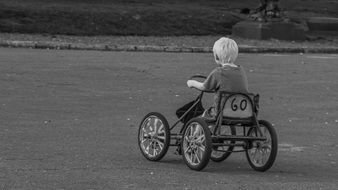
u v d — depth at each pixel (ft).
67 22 247.29
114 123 88.69
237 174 60.90
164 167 62.64
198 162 61.00
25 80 124.77
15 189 52.31
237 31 263.08
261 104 110.11
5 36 218.38
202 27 268.41
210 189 54.34
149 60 166.50
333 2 360.48
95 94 113.70
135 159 66.18
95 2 289.74
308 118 98.43
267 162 61.05
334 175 62.08
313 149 75.77
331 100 116.88
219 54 61.41
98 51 191.21
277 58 189.16
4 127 82.43
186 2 316.40
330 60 188.44
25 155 65.92
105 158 66.08
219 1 325.01
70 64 150.20
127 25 255.70
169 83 130.00
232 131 65.46
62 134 79.15
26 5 259.19
